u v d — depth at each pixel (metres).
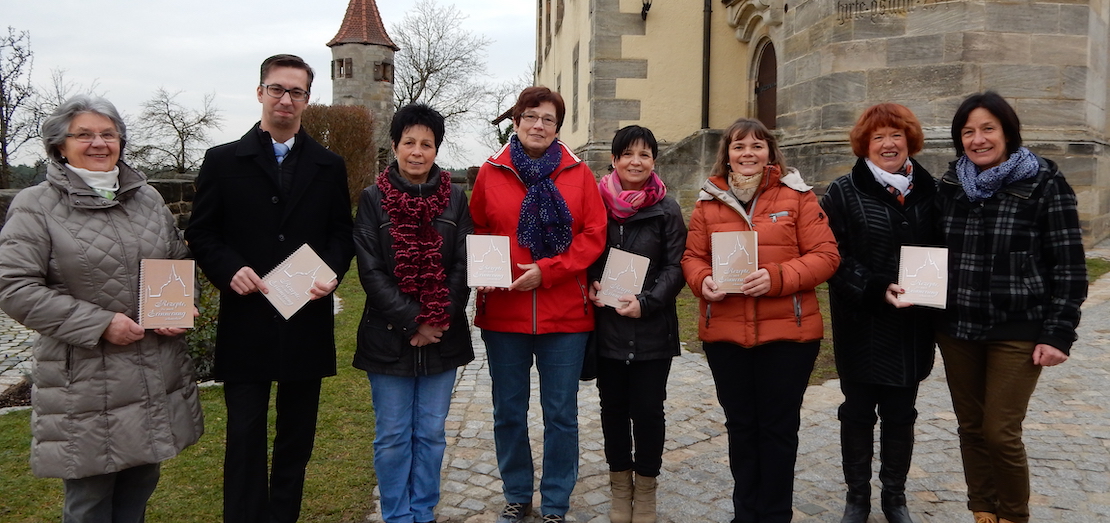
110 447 2.65
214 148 3.06
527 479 3.56
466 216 3.40
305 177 3.10
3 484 3.88
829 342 6.90
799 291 3.15
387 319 3.21
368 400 5.34
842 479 4.00
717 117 12.95
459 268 3.32
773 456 3.19
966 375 3.16
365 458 4.29
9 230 2.53
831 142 9.59
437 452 3.42
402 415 3.33
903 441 3.35
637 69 12.85
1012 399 2.96
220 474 4.03
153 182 10.59
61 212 2.60
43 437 2.60
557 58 18.66
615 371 3.48
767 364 3.20
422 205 3.21
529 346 3.43
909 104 9.31
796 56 10.34
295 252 2.97
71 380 2.61
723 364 3.29
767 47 12.28
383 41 41.09
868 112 3.29
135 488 2.91
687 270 3.32
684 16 12.86
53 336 2.54
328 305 3.21
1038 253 2.96
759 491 3.29
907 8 9.25
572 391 3.43
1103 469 3.95
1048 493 3.69
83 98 2.64
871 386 3.34
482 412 5.16
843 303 3.34
